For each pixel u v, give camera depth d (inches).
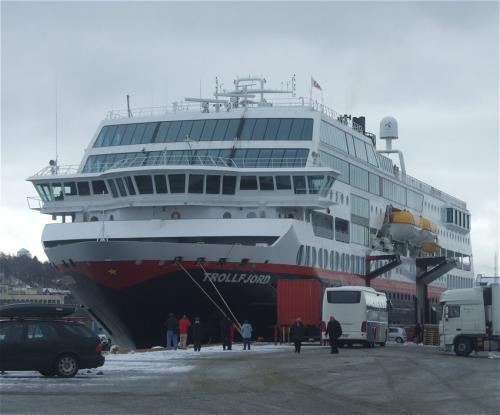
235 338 2315.5
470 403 926.4
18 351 1173.1
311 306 2210.9
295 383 1144.8
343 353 1878.7
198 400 919.0
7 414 781.3
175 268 2060.8
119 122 2482.8
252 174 2240.4
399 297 3132.4
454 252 3973.9
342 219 2608.3
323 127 2477.9
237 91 2588.6
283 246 2171.5
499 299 1911.9
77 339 1193.4
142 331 2188.7
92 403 876.0
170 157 2367.1
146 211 2234.3
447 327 1937.7
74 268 2116.1
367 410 856.9
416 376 1273.4
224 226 2155.5
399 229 3041.3
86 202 2317.9
